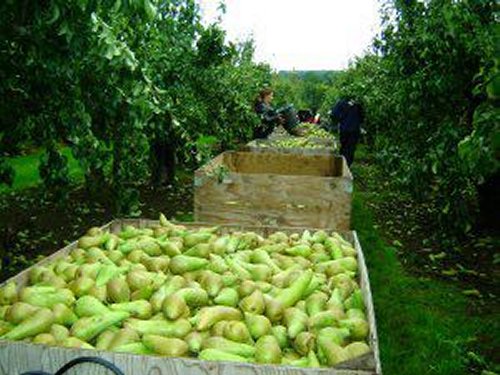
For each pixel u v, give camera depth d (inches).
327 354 99.6
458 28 257.3
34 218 343.0
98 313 108.6
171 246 146.4
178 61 362.6
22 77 173.8
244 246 156.9
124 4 125.0
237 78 498.0
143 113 172.9
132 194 206.8
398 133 365.1
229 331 104.3
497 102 145.6
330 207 241.6
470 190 331.9
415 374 173.0
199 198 246.7
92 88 172.9
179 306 110.0
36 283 126.2
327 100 1302.9
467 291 238.1
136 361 88.6
